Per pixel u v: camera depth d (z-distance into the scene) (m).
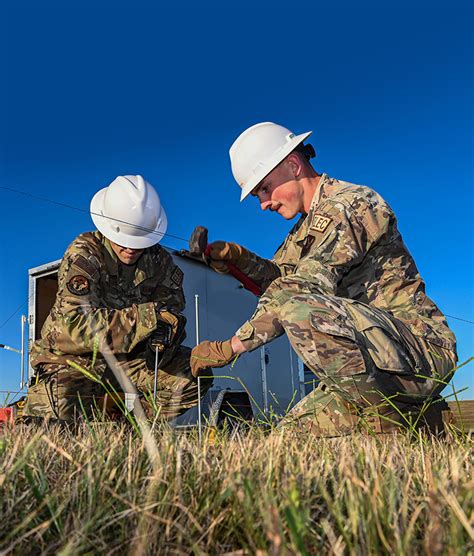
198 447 1.88
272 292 2.82
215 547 1.11
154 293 4.70
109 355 1.20
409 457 1.82
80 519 1.16
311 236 2.92
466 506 1.12
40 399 4.10
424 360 2.66
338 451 2.01
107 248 4.45
